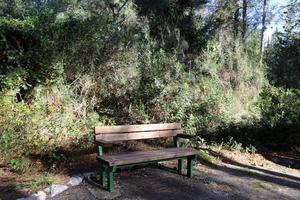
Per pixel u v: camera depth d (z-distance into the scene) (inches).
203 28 576.4
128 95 333.4
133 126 204.7
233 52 533.0
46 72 289.9
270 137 343.6
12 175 185.0
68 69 311.0
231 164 247.4
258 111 398.3
